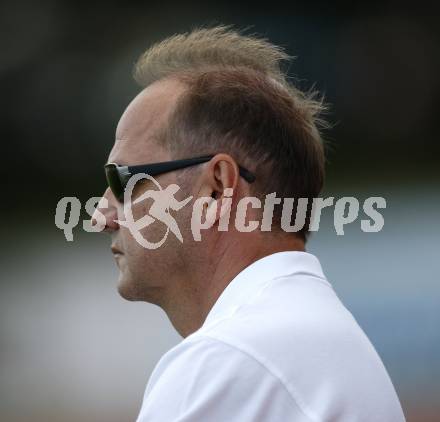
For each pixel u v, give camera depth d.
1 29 55.69
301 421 5.82
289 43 51.16
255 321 6.21
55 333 35.81
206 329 6.30
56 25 55.66
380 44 51.22
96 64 55.53
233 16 52.31
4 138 57.19
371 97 51.09
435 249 27.31
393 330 25.61
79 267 38.84
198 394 5.88
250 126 6.79
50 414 30.23
